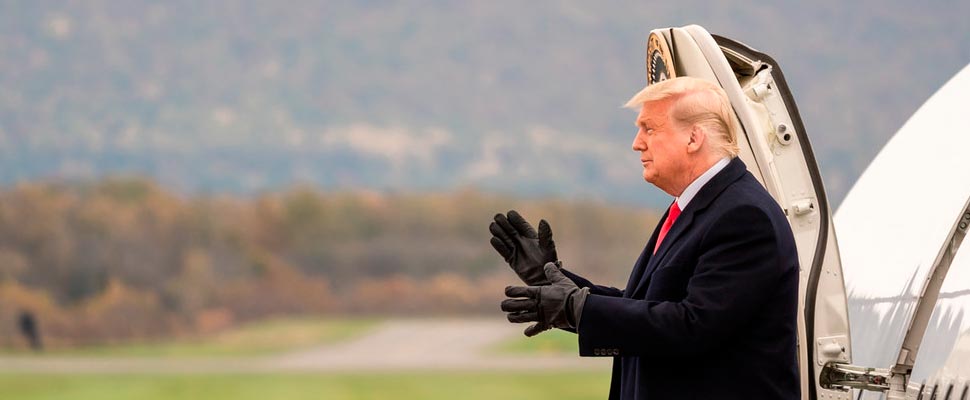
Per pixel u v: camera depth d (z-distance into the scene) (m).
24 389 128.12
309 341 168.88
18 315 175.12
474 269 189.50
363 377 139.50
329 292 189.12
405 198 192.62
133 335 177.75
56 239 182.12
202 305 184.12
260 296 186.50
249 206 192.50
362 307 187.38
